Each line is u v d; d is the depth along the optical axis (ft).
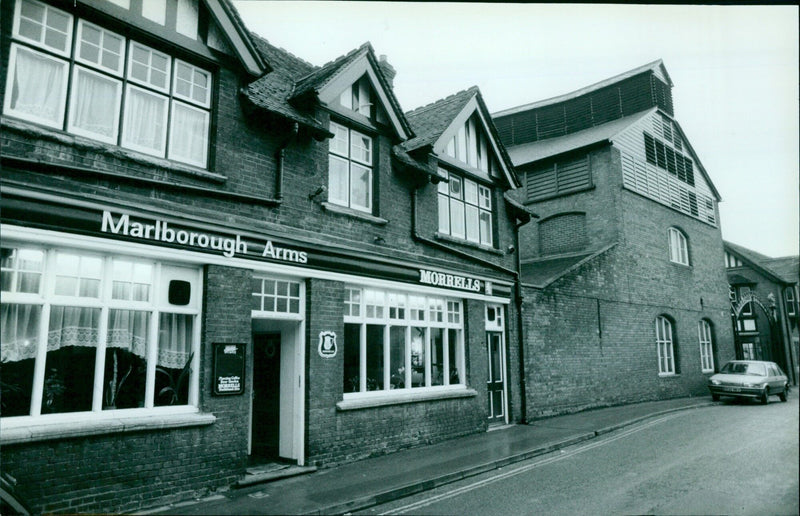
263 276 27.76
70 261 21.16
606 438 38.55
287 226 28.55
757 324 86.89
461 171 42.09
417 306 36.91
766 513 19.38
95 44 22.70
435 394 36.22
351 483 25.22
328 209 30.73
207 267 24.95
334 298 30.53
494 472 28.84
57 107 21.29
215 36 26.35
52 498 19.17
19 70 20.39
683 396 68.64
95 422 20.53
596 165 65.00
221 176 25.58
